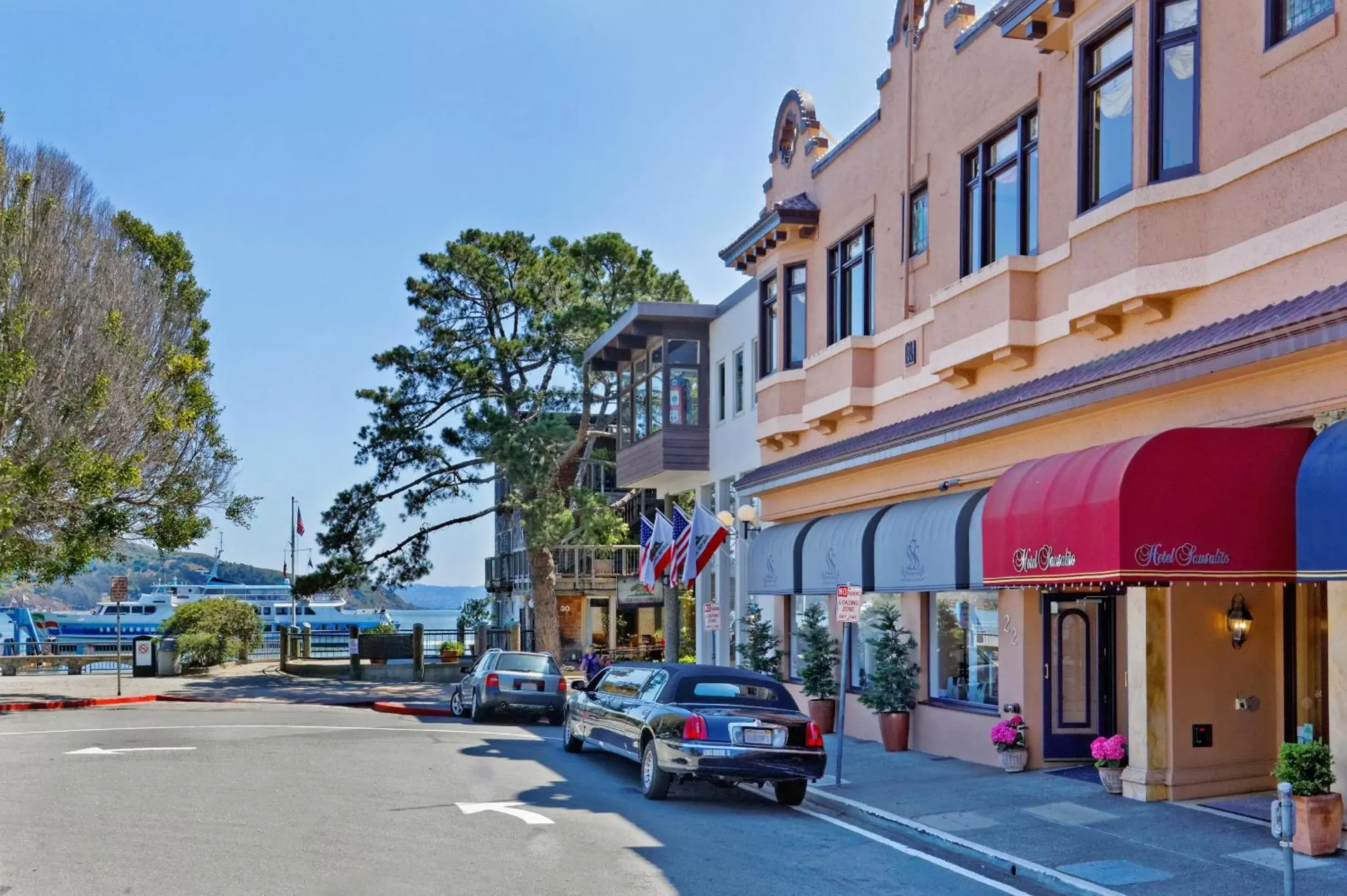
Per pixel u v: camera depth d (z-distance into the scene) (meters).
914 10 20.61
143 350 31.62
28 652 53.59
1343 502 10.45
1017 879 10.89
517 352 40.78
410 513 40.53
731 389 30.39
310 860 10.70
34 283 29.05
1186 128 13.80
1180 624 13.84
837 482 22.98
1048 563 13.27
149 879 9.80
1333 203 11.73
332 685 39.38
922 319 19.86
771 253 25.84
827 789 15.78
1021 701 16.73
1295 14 12.51
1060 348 16.06
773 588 24.50
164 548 33.28
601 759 19.42
